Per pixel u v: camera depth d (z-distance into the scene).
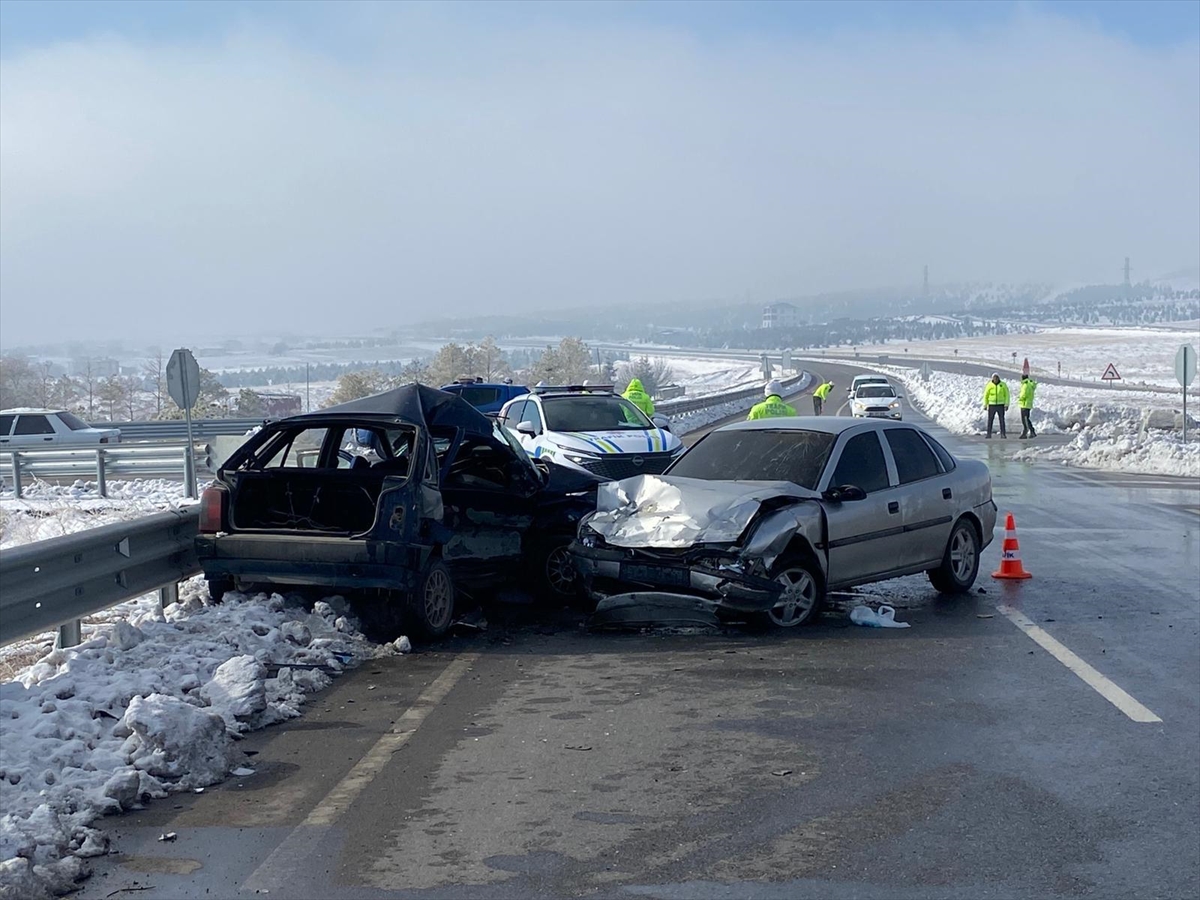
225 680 7.46
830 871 4.97
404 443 11.39
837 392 82.75
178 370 18.05
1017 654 9.11
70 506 20.08
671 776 6.23
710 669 8.62
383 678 8.45
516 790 6.01
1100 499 20.38
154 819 5.63
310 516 10.12
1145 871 4.99
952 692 7.98
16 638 7.70
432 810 5.73
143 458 23.70
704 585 9.38
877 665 8.74
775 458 10.73
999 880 4.89
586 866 5.02
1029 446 33.53
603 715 7.43
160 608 10.16
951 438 37.84
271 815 5.68
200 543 9.55
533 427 18.64
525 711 7.53
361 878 4.90
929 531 11.16
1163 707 7.63
